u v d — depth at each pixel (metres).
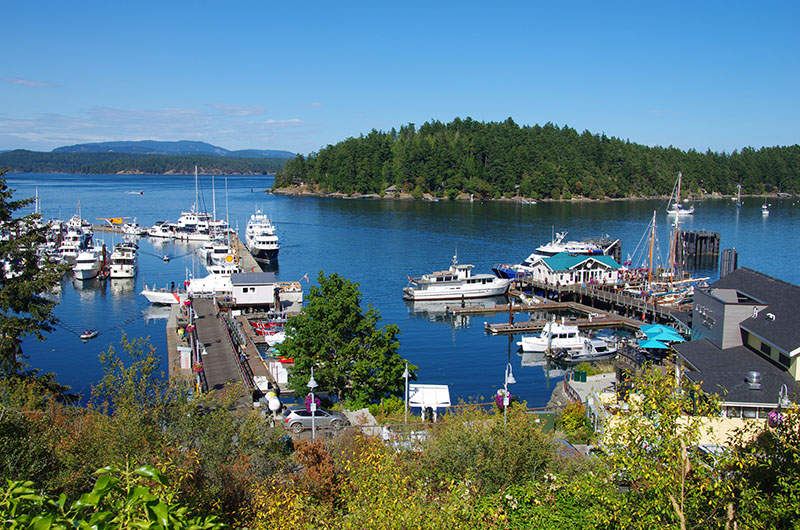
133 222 158.88
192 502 17.25
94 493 7.76
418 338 69.56
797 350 32.47
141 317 75.75
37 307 37.56
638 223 171.50
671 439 16.16
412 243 136.50
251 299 78.56
